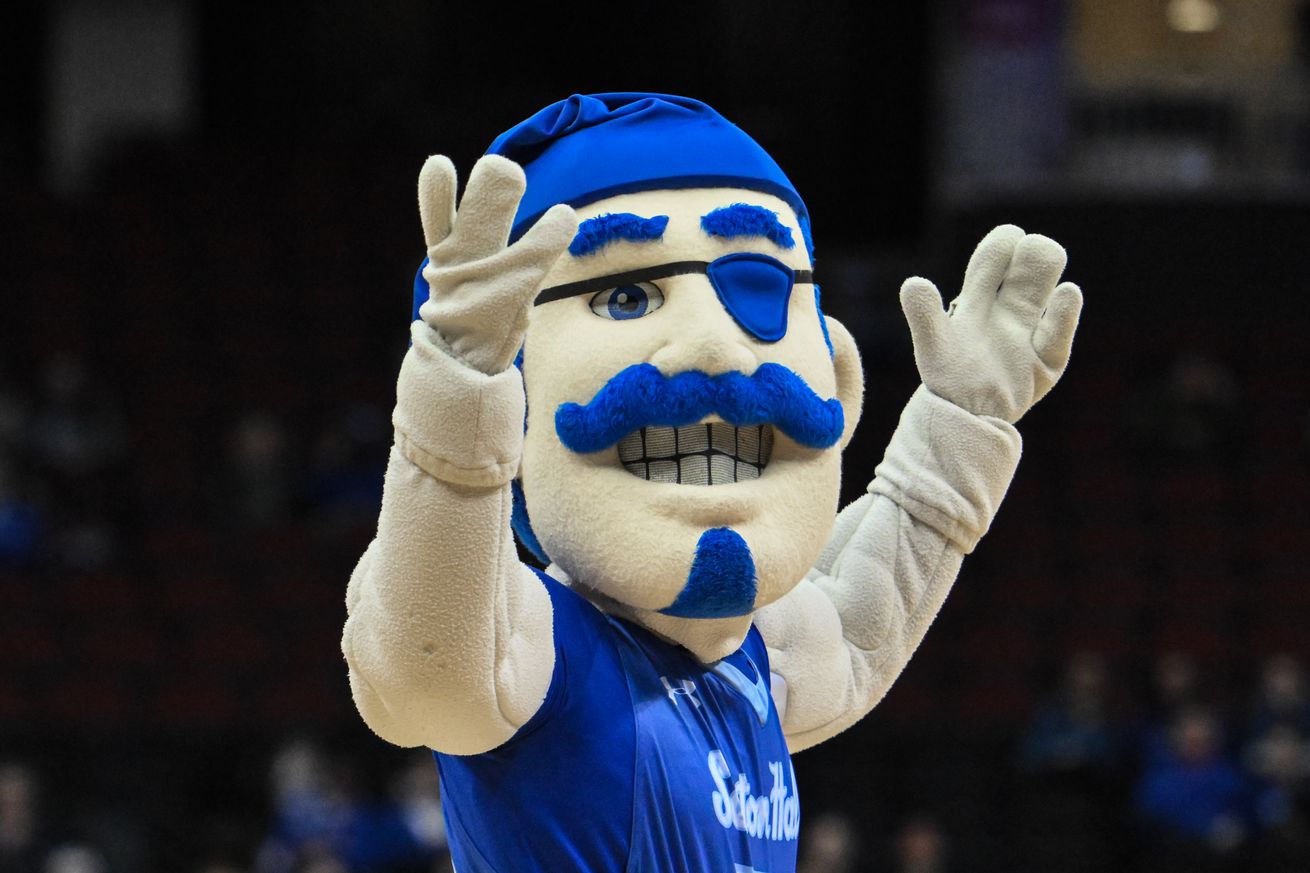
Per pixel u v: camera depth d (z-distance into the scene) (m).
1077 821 12.17
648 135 3.20
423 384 2.74
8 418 16.48
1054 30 20.19
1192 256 19.61
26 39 21.92
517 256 2.72
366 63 22.30
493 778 3.03
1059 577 15.19
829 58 21.33
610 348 3.05
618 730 3.05
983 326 3.77
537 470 3.11
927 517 3.71
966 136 20.28
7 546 14.89
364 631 2.88
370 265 19.95
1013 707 13.65
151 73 22.19
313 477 15.91
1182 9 20.69
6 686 13.66
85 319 18.78
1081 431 17.03
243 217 20.36
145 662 13.98
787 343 3.15
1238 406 17.48
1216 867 11.53
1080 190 19.92
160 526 15.84
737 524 3.03
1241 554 15.56
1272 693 12.54
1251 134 20.62
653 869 3.03
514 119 21.98
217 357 18.39
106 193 20.52
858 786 12.76
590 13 22.00
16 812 11.52
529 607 2.97
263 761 13.22
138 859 11.94
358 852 11.45
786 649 3.57
